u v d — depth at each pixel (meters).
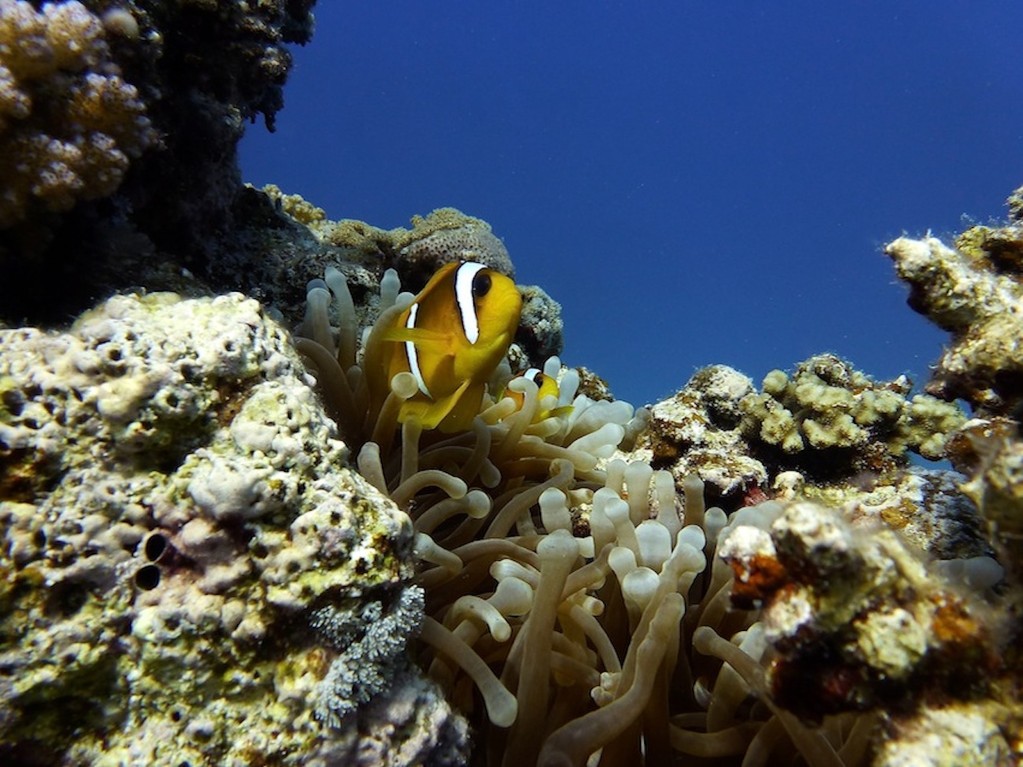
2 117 0.25
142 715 0.21
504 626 0.26
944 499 0.38
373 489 0.25
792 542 0.18
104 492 0.21
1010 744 0.18
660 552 0.29
